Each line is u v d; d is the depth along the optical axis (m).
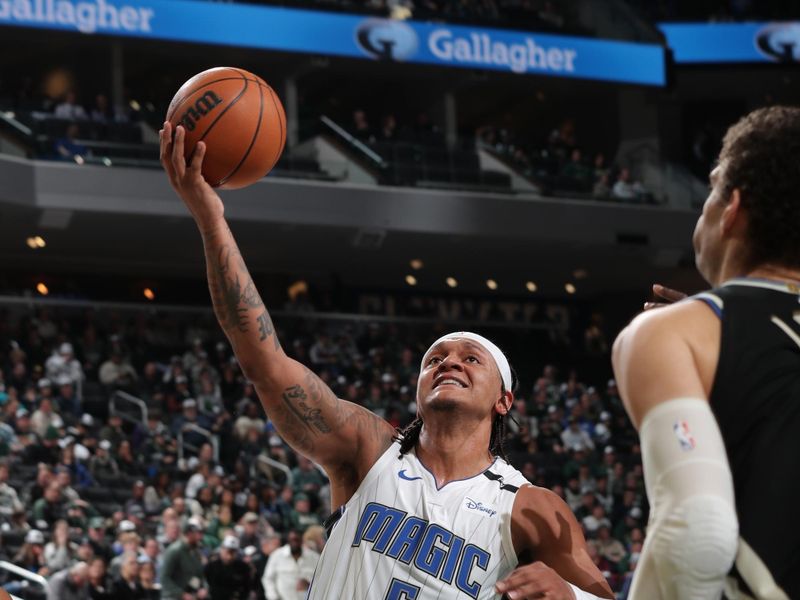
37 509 13.83
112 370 20.44
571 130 29.92
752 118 2.43
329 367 23.25
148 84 27.72
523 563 3.56
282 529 15.85
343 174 25.05
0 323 20.77
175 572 12.36
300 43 25.23
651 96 29.61
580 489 19.30
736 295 2.33
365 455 3.76
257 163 3.65
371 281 29.27
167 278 28.02
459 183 25.88
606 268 28.78
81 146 22.98
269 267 27.94
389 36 26.05
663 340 2.27
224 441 18.44
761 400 2.24
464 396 3.70
